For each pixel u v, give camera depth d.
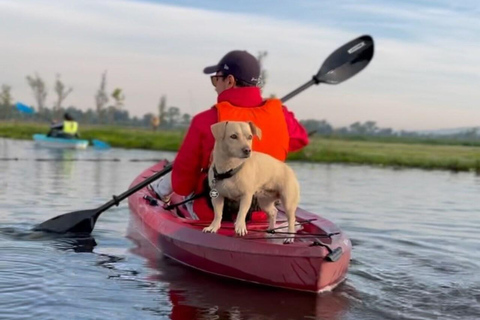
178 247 5.45
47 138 25.34
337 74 7.68
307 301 4.46
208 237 5.07
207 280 4.97
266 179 4.80
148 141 28.97
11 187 10.79
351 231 7.55
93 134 33.34
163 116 48.09
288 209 4.90
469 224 8.42
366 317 4.14
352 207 9.83
